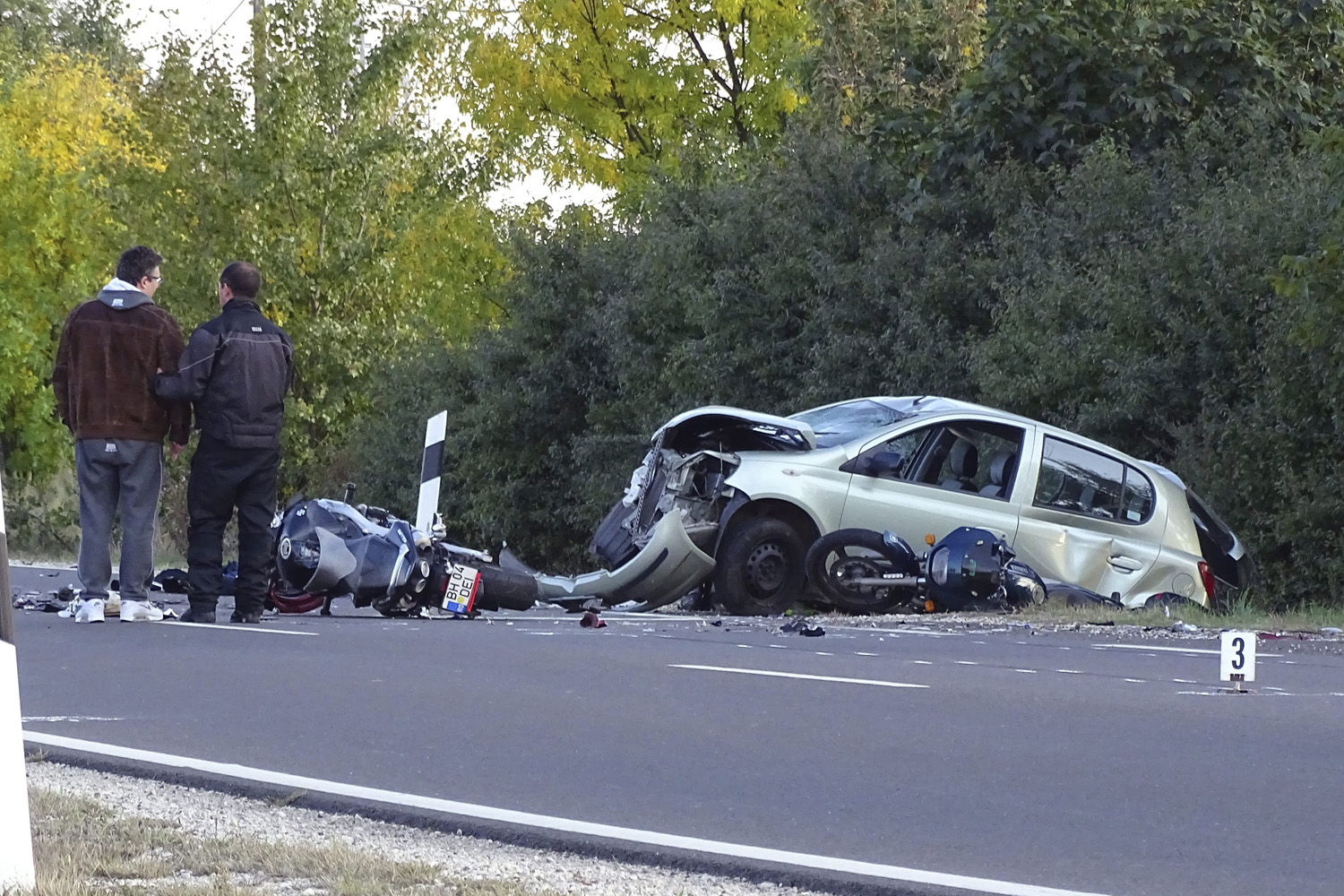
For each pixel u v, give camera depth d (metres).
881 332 44.16
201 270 66.62
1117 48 43.69
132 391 22.70
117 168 69.44
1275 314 34.44
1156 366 36.12
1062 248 40.19
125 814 10.86
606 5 69.50
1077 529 29.39
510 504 57.72
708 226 50.03
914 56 52.22
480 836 10.59
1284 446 34.56
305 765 12.60
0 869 8.28
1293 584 34.78
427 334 66.06
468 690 16.41
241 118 68.44
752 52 69.31
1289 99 44.03
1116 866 9.76
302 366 68.56
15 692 8.45
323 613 25.23
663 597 28.30
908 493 28.70
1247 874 9.59
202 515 22.94
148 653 19.06
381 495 63.56
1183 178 39.62
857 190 47.06
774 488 27.98
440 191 70.00
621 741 13.69
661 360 51.53
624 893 9.24
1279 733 14.27
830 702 15.82
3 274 62.66
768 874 9.57
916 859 9.92
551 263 56.38
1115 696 16.44
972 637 23.06
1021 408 38.56
